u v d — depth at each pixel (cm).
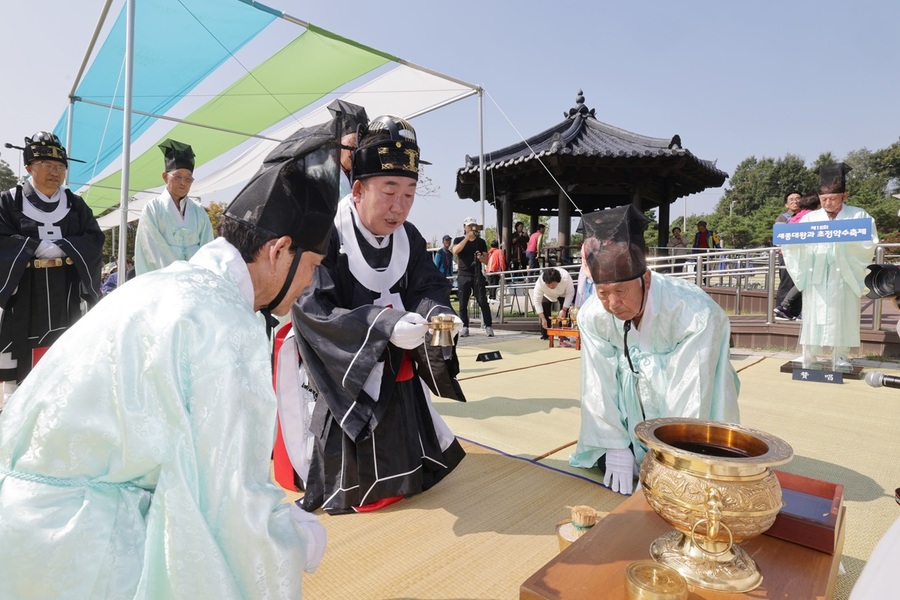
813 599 128
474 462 317
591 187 1249
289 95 918
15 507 101
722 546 138
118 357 104
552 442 353
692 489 131
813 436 364
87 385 104
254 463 109
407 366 267
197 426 104
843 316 549
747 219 5356
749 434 152
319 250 140
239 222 132
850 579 195
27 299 426
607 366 275
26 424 105
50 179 434
